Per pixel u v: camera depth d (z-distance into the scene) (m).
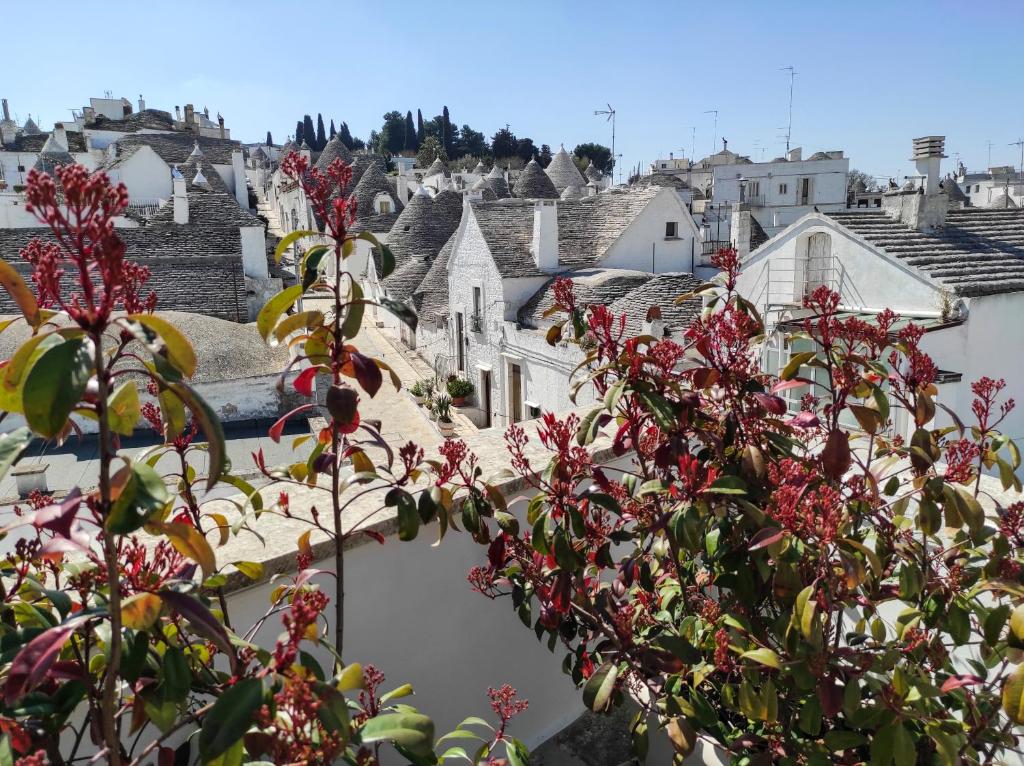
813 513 2.32
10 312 17.27
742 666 2.44
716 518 2.67
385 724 1.75
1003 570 2.51
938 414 8.30
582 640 3.18
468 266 20.91
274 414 14.66
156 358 1.43
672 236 21.41
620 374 2.77
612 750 3.40
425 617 3.10
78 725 2.31
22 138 48.38
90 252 1.41
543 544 2.53
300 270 2.34
